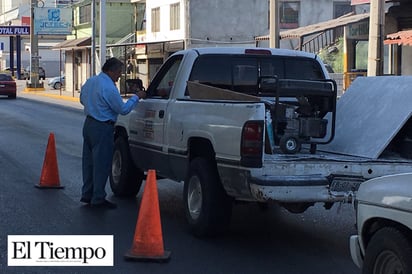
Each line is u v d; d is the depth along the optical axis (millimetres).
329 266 6449
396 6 21672
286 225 8258
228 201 7238
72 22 52750
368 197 4883
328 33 32938
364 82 8070
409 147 7262
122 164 9695
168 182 11352
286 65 8430
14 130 20281
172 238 7449
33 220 8141
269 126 6867
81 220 8180
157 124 8461
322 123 7230
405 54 22141
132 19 47500
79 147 15930
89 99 8719
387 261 4742
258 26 37469
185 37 36719
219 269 6293
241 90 8266
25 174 11742
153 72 41250
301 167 6574
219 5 36906
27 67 83688
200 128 7293
